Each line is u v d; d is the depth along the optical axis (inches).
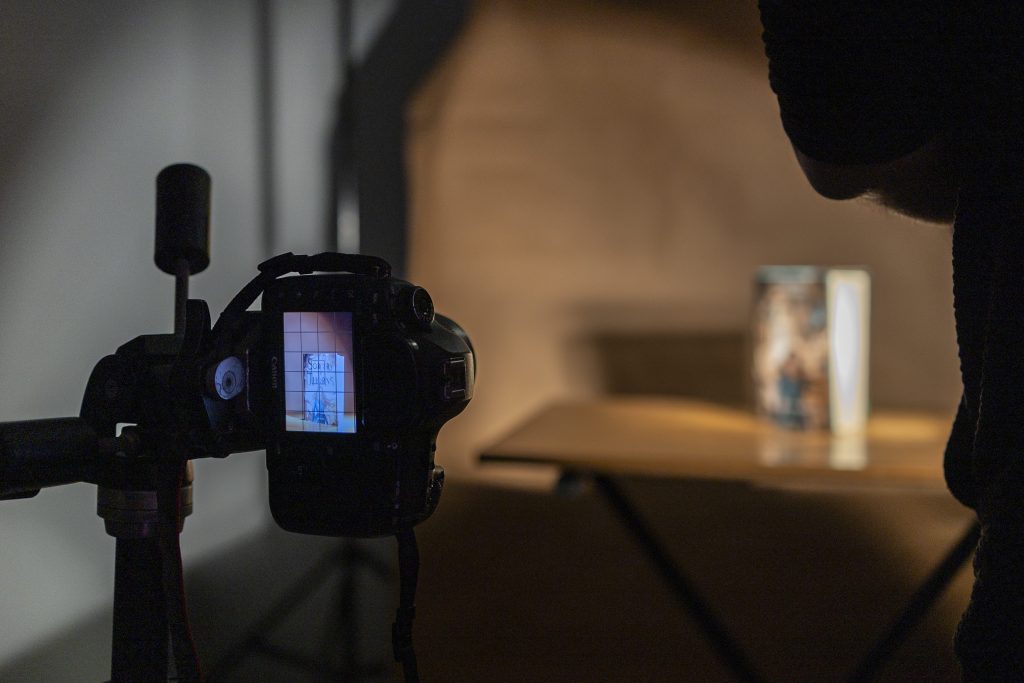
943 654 84.1
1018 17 36.9
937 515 93.4
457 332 39.4
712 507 96.5
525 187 106.7
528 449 63.7
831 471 58.4
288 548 91.7
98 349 61.9
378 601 94.8
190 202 40.6
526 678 85.0
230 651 78.6
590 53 104.6
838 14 37.8
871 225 100.7
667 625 90.7
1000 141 37.5
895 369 101.3
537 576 97.6
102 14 61.9
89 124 60.6
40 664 56.9
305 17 94.9
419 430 36.9
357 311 36.6
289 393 37.4
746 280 103.9
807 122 39.1
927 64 37.6
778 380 74.3
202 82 75.9
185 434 37.1
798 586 93.6
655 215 105.0
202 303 37.7
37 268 55.7
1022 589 35.0
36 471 36.9
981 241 38.0
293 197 93.8
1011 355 36.2
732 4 101.9
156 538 39.1
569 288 107.0
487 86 106.3
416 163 107.3
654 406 89.8
